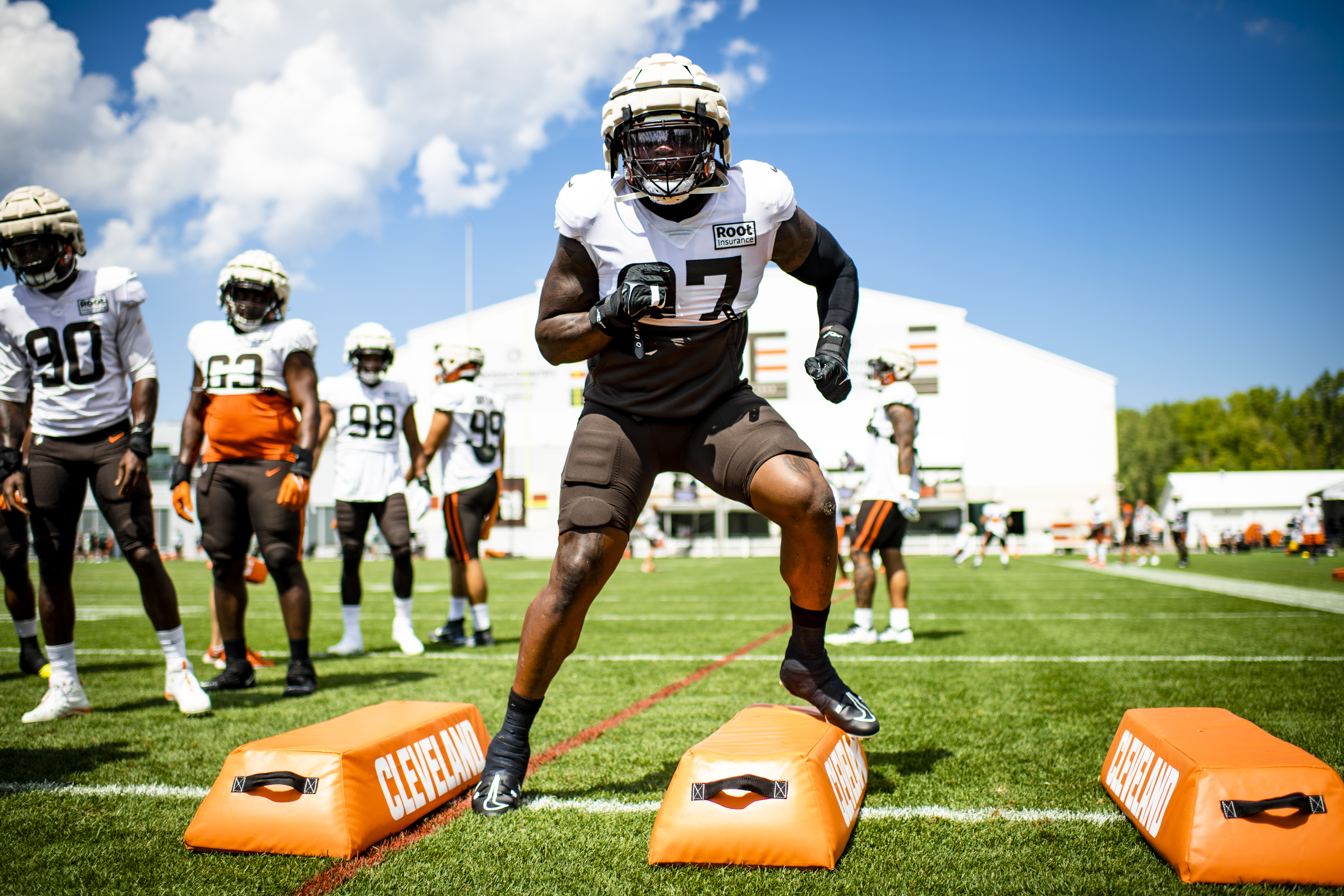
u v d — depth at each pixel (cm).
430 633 717
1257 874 184
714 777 206
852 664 489
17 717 373
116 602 1095
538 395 3284
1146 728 231
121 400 383
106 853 212
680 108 209
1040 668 467
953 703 377
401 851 212
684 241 223
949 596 1034
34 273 365
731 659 527
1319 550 2611
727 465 233
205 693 378
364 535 592
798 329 3153
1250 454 6894
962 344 3173
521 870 199
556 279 232
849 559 1284
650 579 1497
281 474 428
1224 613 773
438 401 631
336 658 566
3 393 376
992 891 183
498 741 248
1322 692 387
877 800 247
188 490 441
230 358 423
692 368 233
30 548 482
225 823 212
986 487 3153
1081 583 1275
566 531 236
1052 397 3141
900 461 585
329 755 216
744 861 199
